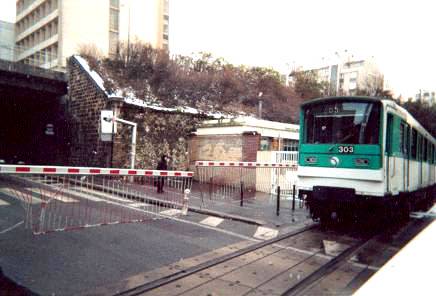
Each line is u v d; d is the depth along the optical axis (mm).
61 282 5070
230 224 9555
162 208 11188
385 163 8938
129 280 5277
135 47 24359
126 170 9000
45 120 26516
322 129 9570
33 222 8414
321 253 7258
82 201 11094
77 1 39938
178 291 5012
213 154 18828
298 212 11547
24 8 49875
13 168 7117
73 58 22906
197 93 24734
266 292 5113
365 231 9547
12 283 4926
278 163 15164
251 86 30750
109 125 17047
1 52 48531
